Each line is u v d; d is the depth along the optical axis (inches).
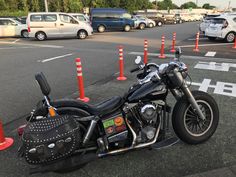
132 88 146.9
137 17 1350.9
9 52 561.3
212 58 449.7
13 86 305.6
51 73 362.9
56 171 139.3
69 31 818.2
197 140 161.8
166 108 154.5
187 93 151.2
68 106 140.2
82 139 135.9
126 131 144.2
